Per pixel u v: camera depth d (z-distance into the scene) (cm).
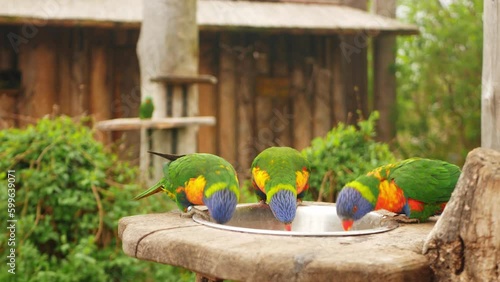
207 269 274
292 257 257
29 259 581
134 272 624
